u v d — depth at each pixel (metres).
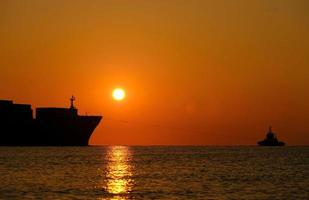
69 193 76.62
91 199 71.44
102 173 109.88
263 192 77.19
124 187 83.56
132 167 129.00
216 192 77.38
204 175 104.12
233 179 95.44
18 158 169.38
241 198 71.81
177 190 79.62
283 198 71.88
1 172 110.94
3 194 75.25
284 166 131.50
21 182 90.06
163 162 152.12
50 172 111.44
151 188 82.19
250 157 185.75
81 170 117.94
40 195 74.56
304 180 93.75
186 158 178.88
